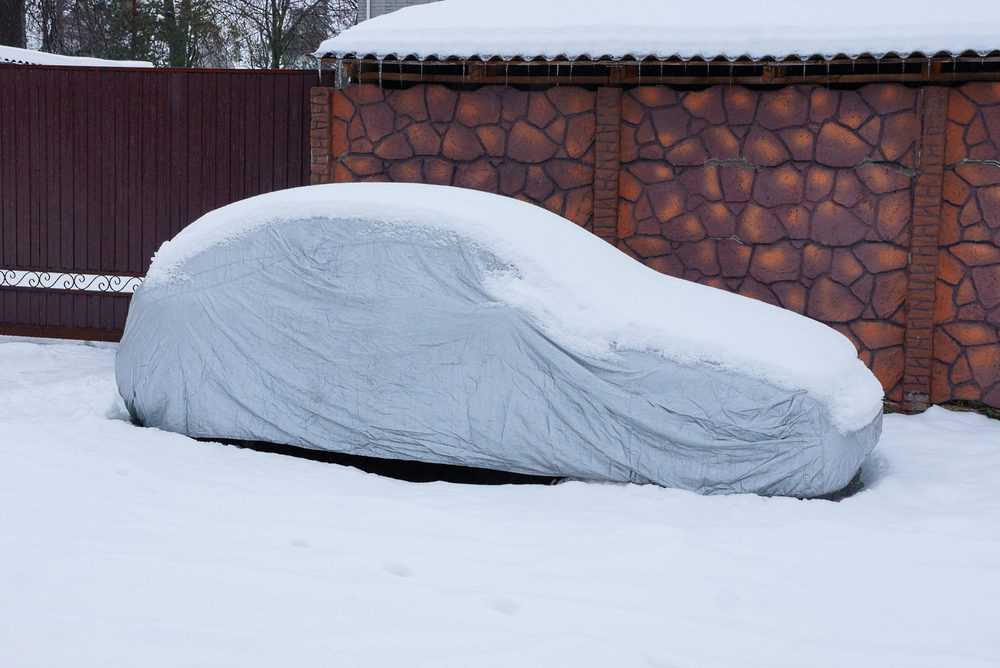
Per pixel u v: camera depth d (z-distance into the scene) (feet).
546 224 21.36
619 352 18.81
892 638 12.91
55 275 36.99
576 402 18.90
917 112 28.12
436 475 21.40
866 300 28.89
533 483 20.77
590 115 30.48
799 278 29.35
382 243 20.08
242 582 13.35
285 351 20.35
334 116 31.94
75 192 35.94
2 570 13.25
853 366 20.30
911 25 27.40
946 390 28.50
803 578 14.82
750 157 29.48
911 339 28.30
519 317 19.06
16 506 16.22
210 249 21.01
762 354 18.63
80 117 35.73
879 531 16.90
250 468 19.42
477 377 19.26
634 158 30.27
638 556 15.29
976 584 14.79
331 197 20.80
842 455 18.53
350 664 10.98
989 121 27.94
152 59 96.43
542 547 15.61
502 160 31.09
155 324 21.08
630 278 20.89
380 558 14.71
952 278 28.35
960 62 27.99
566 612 13.00
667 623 12.87
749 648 12.26
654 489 18.57
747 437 18.35
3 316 36.65
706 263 29.96
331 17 100.27
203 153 35.17
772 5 29.30
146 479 18.26
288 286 20.40
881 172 28.58
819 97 28.94
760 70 29.50
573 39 29.12
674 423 18.53
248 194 35.01
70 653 10.82
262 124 34.76
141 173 35.58
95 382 27.66
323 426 20.13
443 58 29.84
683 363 18.58
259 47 100.48
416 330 19.57
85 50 96.43
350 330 19.94
